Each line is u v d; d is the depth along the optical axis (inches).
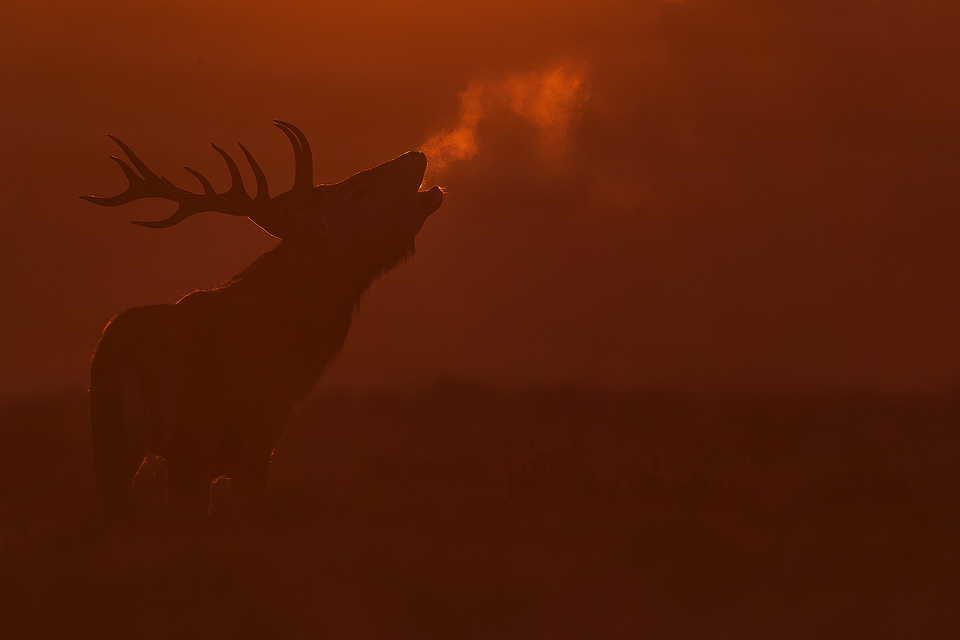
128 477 1296.8
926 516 1298.0
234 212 1496.1
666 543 1131.3
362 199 1557.6
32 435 2650.1
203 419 1317.7
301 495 1342.3
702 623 932.0
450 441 2918.3
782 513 1307.8
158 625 940.0
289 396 1467.8
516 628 927.0
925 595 991.0
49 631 939.3
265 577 1026.1
